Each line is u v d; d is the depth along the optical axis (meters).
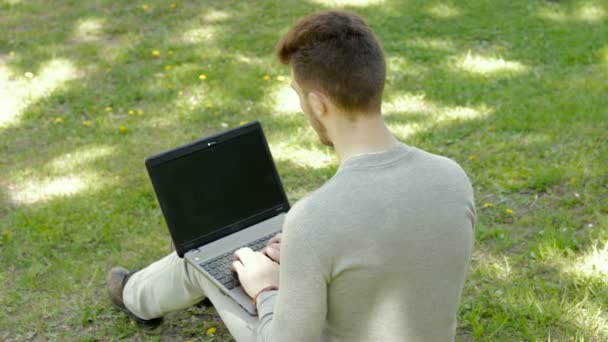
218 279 2.26
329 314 1.65
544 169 3.92
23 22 6.40
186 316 2.97
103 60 5.61
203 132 4.54
